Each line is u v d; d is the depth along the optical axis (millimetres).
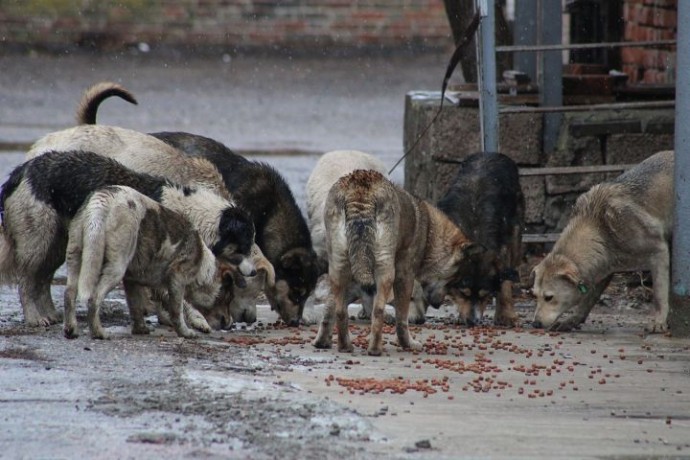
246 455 8094
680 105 13133
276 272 14297
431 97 19672
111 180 12898
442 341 13203
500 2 21297
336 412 9273
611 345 13086
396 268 12594
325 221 12102
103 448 8148
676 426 9352
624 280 17422
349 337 12312
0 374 10078
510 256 15648
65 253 12938
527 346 12992
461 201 15148
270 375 10680
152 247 12305
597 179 18125
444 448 8477
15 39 43812
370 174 11961
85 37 44250
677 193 13258
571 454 8453
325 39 44844
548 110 17438
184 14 44625
